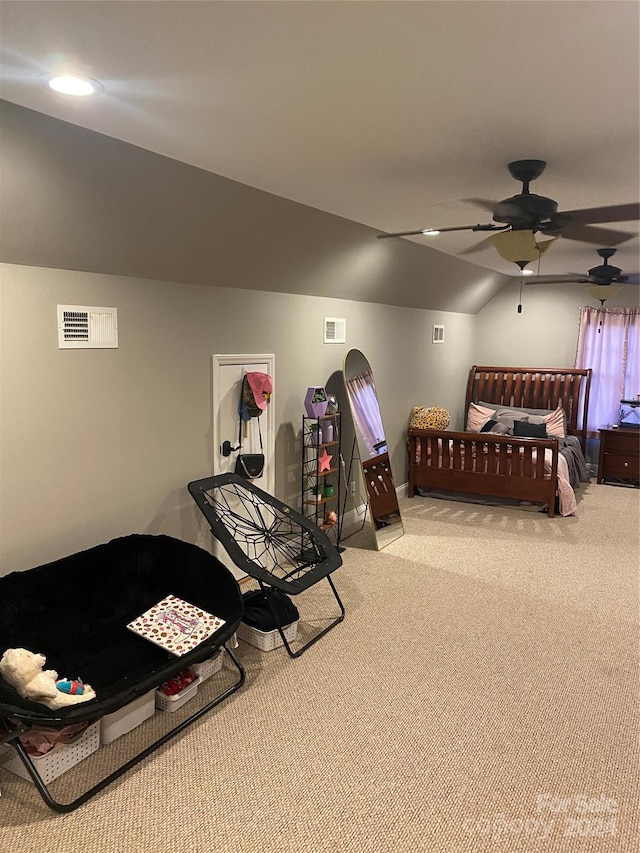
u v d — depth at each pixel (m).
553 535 4.82
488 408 7.15
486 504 5.68
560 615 3.41
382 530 4.54
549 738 2.36
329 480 4.79
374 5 1.37
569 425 7.02
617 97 1.90
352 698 2.60
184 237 3.00
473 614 3.40
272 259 3.67
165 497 3.30
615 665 2.89
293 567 4.13
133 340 3.02
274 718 2.46
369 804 2.01
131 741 2.30
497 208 2.70
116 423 2.98
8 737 1.93
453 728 2.41
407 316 5.86
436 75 1.75
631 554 4.40
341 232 3.89
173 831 1.88
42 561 2.71
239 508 3.78
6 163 2.10
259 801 2.01
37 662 2.09
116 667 2.42
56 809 1.93
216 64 1.69
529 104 1.96
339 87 1.84
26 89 1.86
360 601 3.56
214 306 3.50
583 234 4.19
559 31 1.48
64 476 2.76
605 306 6.91
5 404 2.50
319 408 4.21
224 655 2.92
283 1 1.35
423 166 2.66
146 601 2.81
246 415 3.76
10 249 2.41
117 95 1.91
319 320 4.50
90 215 2.52
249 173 2.76
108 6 1.38
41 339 2.60
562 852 1.83
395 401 5.79
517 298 7.38
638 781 2.13
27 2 1.36
